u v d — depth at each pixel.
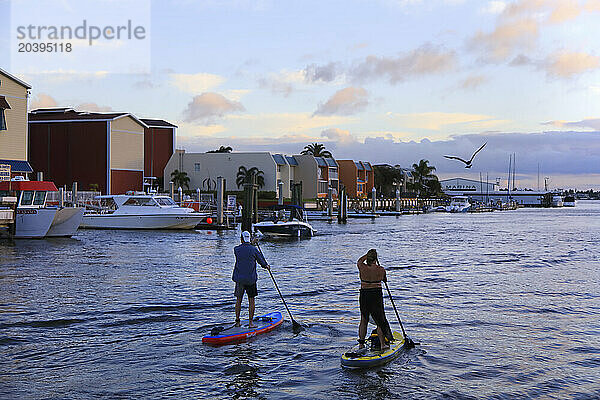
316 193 96.44
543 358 11.53
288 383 9.94
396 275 23.48
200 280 21.08
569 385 9.99
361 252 34.19
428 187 155.25
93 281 20.67
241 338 12.58
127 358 11.23
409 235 50.94
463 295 18.58
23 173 53.00
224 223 57.31
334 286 20.05
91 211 51.19
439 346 12.27
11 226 38.56
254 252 13.11
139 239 40.97
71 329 13.45
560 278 22.83
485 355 11.67
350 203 101.12
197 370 10.56
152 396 9.29
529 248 38.09
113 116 73.50
